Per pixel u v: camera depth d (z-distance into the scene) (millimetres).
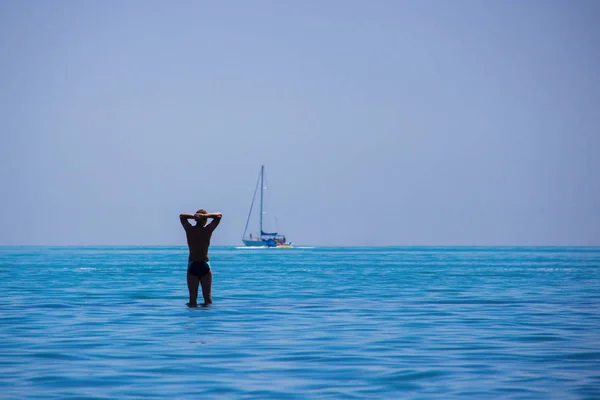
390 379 23359
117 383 22641
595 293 62906
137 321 39625
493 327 37375
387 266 137875
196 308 47188
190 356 27734
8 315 42812
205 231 48000
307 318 41531
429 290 66812
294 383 22719
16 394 21016
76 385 22312
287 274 100875
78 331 35219
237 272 107625
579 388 22000
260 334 34219
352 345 30750
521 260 191000
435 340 32344
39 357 27391
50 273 101688
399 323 39156
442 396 20938
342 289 67875
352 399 20531
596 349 29656
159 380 23125
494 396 20938
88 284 74750
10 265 136375
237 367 25469
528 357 27656
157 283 76750
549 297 58281
